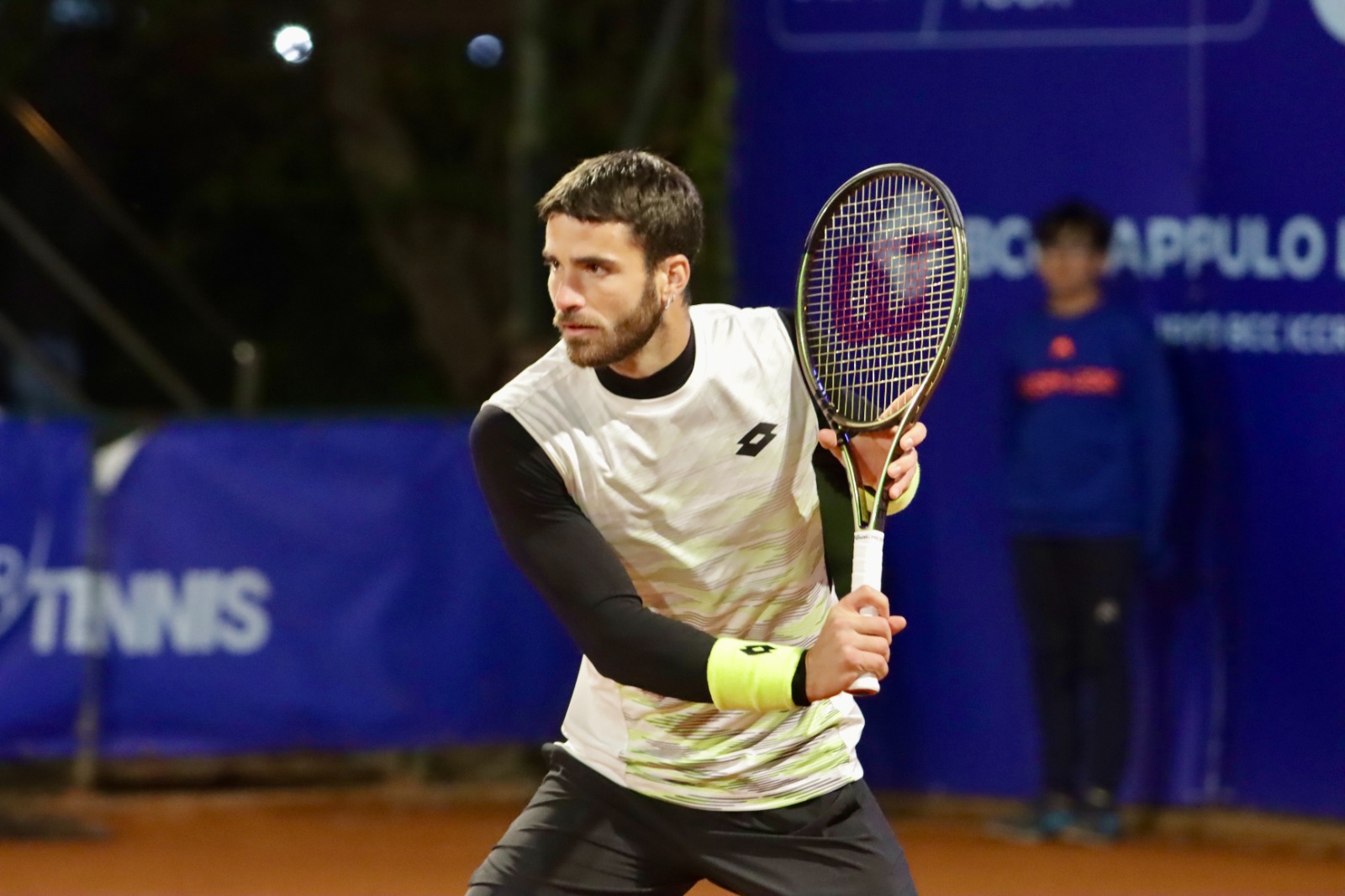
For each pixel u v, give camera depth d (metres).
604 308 8.69
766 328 9.45
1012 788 19.02
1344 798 18.08
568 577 9.03
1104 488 17.73
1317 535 18.11
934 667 19.25
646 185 8.72
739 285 19.30
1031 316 18.22
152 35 37.53
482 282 37.59
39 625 19.64
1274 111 18.02
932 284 10.68
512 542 9.21
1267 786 18.42
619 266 8.66
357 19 36.88
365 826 19.73
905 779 19.44
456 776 21.36
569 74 31.64
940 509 19.09
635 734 9.55
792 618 9.66
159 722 19.98
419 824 19.89
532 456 9.05
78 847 18.55
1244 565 18.39
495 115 38.19
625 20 31.64
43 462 19.64
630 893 9.77
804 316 9.59
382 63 38.47
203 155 39.75
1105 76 18.44
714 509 9.27
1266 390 18.25
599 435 9.09
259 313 40.19
